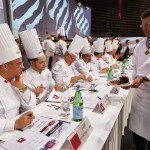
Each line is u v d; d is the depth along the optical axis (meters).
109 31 10.02
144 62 1.71
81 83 2.31
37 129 1.13
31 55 1.80
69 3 7.81
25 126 1.14
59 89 1.93
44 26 6.30
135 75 1.88
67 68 2.42
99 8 9.77
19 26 4.98
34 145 0.97
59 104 1.59
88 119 1.26
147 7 9.98
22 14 5.09
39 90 1.79
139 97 1.81
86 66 2.99
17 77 1.38
